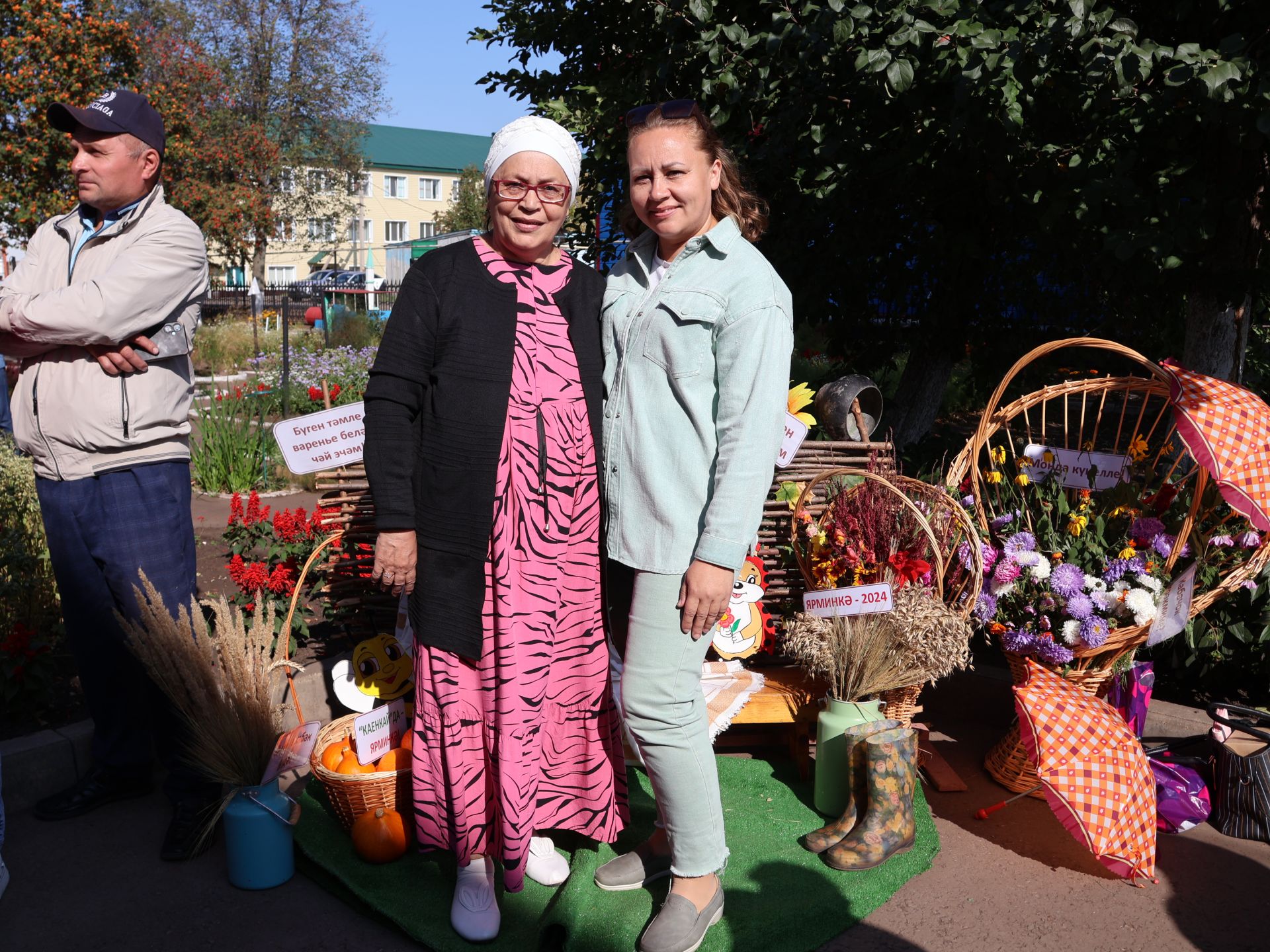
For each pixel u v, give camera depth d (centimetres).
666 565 233
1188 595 307
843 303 602
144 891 270
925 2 370
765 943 248
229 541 450
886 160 466
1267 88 324
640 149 231
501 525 243
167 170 2683
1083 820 276
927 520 312
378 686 313
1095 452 359
